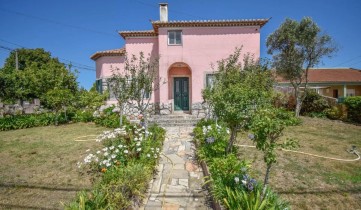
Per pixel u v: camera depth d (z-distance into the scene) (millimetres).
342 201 5238
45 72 18234
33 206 5117
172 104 16562
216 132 8203
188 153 8500
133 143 6977
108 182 5336
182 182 6363
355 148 8938
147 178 5918
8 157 8141
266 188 4656
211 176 5809
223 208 4598
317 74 28203
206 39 15414
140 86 11023
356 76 27062
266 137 4395
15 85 18891
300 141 10047
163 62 15320
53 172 6809
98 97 15703
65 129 13039
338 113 16250
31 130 13031
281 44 15891
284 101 16562
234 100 6418
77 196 5027
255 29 15375
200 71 15453
